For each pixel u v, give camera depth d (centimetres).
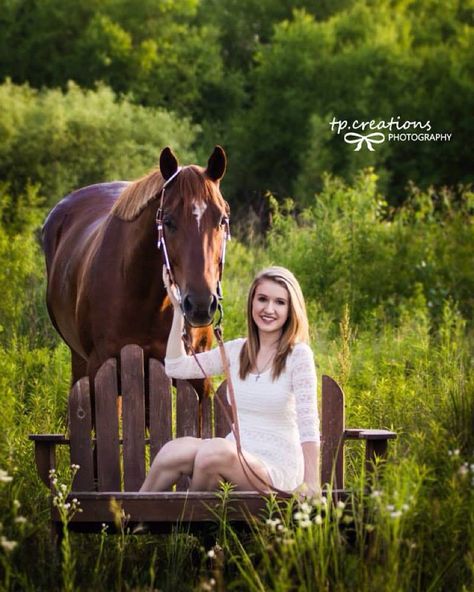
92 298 630
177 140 2289
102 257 627
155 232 581
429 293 1159
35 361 812
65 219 825
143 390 535
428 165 2616
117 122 2139
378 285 1176
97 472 552
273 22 3366
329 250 1234
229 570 475
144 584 473
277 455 499
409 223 1355
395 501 423
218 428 536
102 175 2080
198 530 493
